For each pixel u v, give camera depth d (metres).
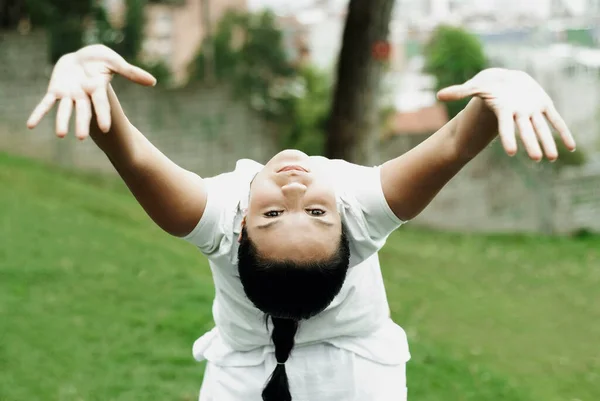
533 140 1.85
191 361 5.23
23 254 6.97
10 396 4.51
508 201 14.48
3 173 10.30
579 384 6.30
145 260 7.39
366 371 2.54
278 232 2.12
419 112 17.12
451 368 5.80
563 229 14.77
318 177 2.18
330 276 2.16
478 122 2.09
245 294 2.34
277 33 16.06
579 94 16.86
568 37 19.28
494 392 5.52
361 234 2.31
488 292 9.52
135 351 5.30
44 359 5.04
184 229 2.31
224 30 15.87
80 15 14.34
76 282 6.50
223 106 13.92
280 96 15.28
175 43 21.52
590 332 8.09
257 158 14.42
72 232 7.96
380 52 10.14
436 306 8.36
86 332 5.53
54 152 12.42
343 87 10.31
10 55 12.29
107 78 2.02
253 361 2.58
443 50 16.16
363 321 2.51
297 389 2.49
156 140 13.35
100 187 11.87
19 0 14.09
